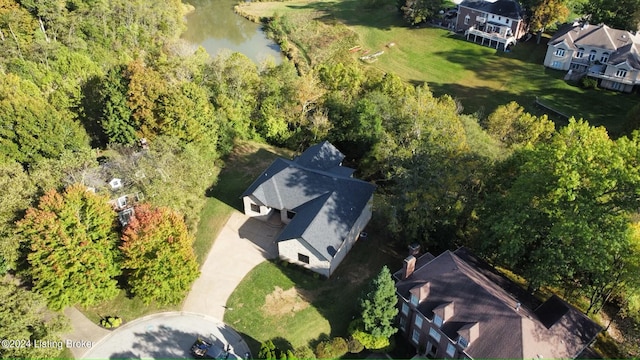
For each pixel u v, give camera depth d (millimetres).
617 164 39250
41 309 43719
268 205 56156
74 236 41625
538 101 95875
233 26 139125
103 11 101812
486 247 47688
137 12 108250
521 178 45250
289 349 43438
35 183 47062
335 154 64312
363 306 42531
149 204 47094
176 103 60812
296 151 74812
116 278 48750
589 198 40844
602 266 39781
